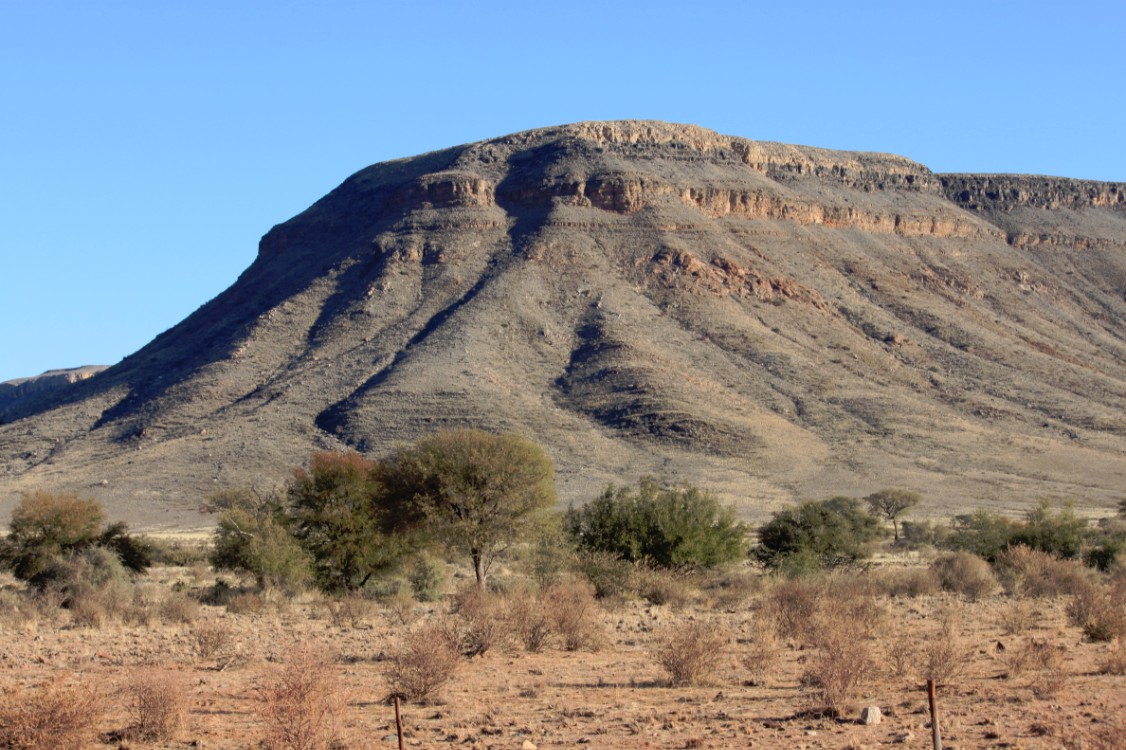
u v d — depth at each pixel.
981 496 134.75
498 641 29.28
